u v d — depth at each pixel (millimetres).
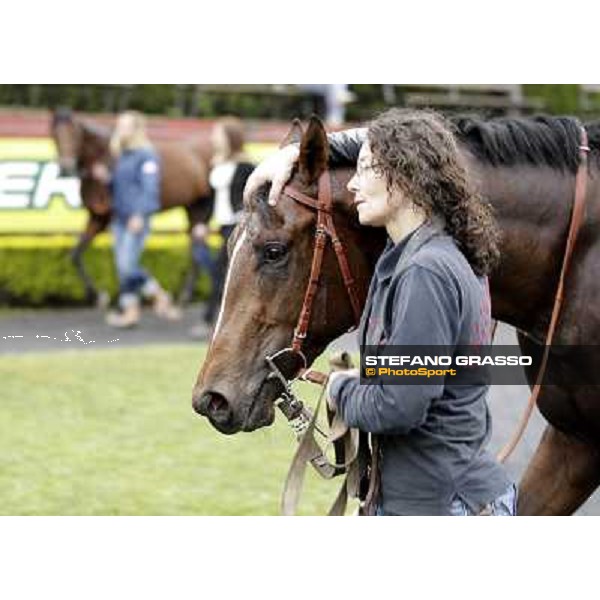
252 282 5004
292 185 5031
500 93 24719
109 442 10406
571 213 5398
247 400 4980
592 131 5613
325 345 5145
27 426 10953
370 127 4508
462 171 4484
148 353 14930
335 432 4762
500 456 5457
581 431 5688
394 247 4496
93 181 17859
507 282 5430
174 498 8609
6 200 19062
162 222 20188
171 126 19984
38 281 19312
